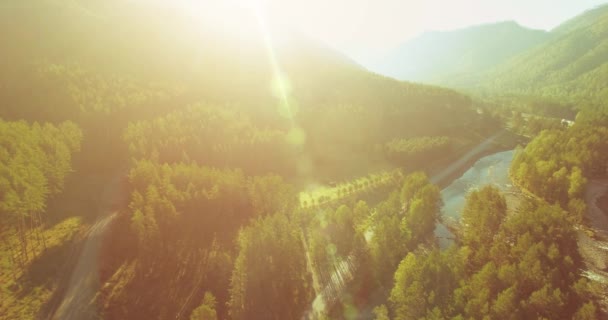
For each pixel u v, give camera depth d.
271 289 78.38
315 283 87.00
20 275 77.69
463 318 56.34
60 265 84.19
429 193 107.56
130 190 112.75
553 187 121.25
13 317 68.50
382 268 85.25
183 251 93.38
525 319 57.69
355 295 83.19
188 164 130.75
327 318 75.94
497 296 61.47
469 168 172.38
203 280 85.50
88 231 98.19
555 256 70.94
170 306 78.31
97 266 84.81
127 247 91.81
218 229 104.44
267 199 111.19
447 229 112.81
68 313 71.94
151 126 145.38
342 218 95.44
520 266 67.06
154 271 85.88
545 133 162.12
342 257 93.50
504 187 145.25
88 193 118.75
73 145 129.38
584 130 153.25
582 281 64.19
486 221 90.12
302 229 107.44
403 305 66.19
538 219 85.25
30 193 88.06
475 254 81.81
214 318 67.25
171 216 95.00
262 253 81.00
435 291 64.38
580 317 55.09
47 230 96.25
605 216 112.94
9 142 107.19
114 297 77.75
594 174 138.75
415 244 100.12
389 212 104.56
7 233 89.69
